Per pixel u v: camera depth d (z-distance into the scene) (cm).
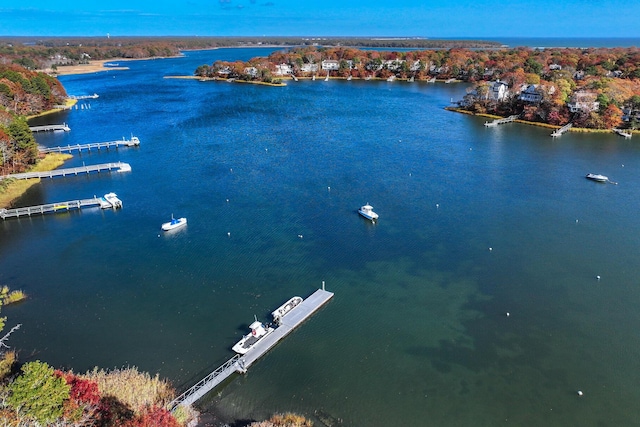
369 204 10288
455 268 7725
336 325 6353
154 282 7312
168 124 17900
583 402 5125
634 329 6256
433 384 5369
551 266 7775
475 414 4972
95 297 6931
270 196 10719
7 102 17975
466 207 10144
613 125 17475
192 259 7988
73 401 3894
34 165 12762
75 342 5966
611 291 7081
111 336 6091
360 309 6688
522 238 8738
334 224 9312
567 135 16738
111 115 19588
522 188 11306
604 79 19450
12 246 8456
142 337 6075
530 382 5391
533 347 5941
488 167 12875
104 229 9125
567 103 18200
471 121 18975
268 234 8881
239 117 19175
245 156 13725
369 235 8862
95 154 14125
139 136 16138
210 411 4984
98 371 5447
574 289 7138
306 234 8888
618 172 12519
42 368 3831
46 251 8281
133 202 10425
